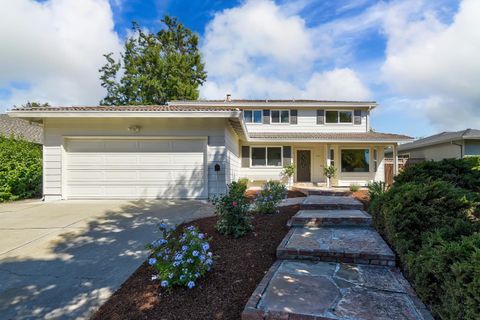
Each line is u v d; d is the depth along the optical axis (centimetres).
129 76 2695
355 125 1622
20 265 381
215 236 478
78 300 293
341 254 381
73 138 919
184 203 841
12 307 280
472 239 239
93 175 922
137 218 639
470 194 390
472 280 200
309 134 1549
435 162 552
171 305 277
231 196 509
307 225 554
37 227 568
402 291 290
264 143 1533
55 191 910
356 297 276
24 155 1049
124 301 288
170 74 2681
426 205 375
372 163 1501
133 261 393
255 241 457
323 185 1474
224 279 329
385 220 436
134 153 927
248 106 1634
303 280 318
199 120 922
